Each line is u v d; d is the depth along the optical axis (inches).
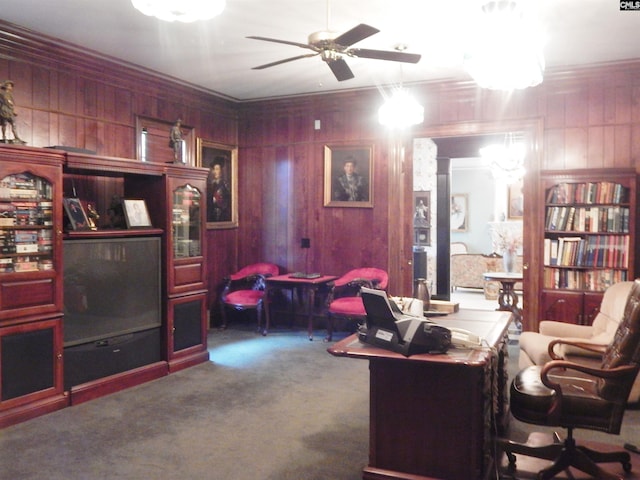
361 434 135.6
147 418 145.8
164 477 112.8
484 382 107.7
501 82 120.1
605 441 131.8
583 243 201.5
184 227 196.2
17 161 140.3
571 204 202.7
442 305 149.8
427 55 190.1
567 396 105.8
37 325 146.0
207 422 143.2
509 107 220.8
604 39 173.9
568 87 211.5
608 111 206.2
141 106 217.8
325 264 259.6
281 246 269.0
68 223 161.0
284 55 193.0
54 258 149.9
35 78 177.2
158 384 175.6
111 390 166.2
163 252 186.4
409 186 241.9
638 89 201.5
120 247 172.1
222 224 265.1
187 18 100.0
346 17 156.4
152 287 183.8
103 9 150.6
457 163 485.4
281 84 235.9
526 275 219.5
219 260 265.9
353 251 253.6
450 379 105.4
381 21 159.0
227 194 268.8
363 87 240.5
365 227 250.5
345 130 252.2
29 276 144.1
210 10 97.4
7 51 168.4
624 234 196.2
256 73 216.7
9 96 147.0
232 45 181.5
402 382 109.0
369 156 247.6
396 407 109.6
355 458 122.1
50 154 147.9
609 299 157.5
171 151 232.5
